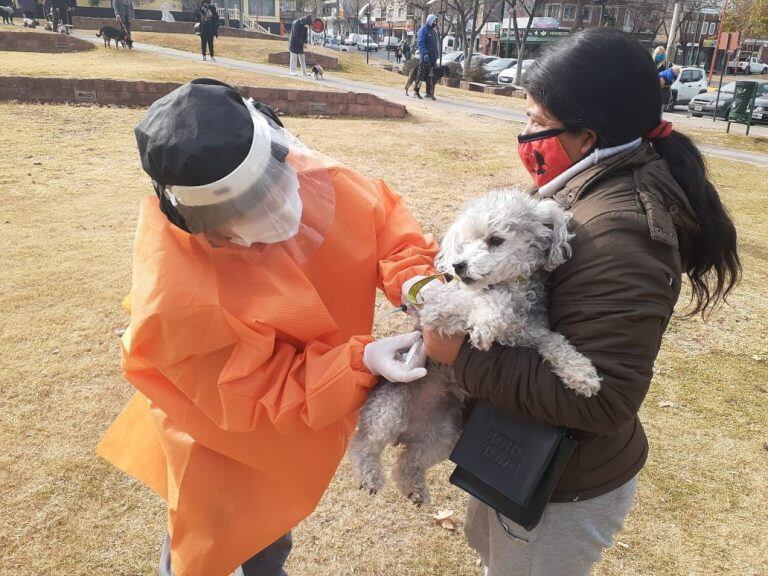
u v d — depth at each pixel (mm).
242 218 1655
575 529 1810
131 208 7273
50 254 5949
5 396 3898
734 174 11258
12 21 37469
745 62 57062
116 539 2980
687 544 3135
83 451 3502
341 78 22703
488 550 2180
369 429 2041
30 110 11727
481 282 1793
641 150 1632
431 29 18188
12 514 3066
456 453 1729
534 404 1566
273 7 65188
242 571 2326
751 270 6621
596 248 1521
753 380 4582
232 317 1697
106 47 24969
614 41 1598
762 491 3508
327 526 3143
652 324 1479
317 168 2084
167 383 1871
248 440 1874
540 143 1739
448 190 8484
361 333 2230
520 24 58406
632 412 1516
